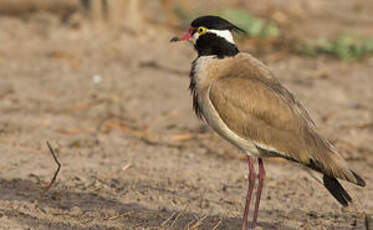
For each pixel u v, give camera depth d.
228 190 11.62
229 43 10.04
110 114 16.09
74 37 22.67
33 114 15.73
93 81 18.64
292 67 21.25
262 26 25.33
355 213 10.78
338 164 9.05
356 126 16.00
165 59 21.20
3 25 23.84
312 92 18.53
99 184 11.50
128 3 23.42
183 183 11.88
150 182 11.82
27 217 9.89
